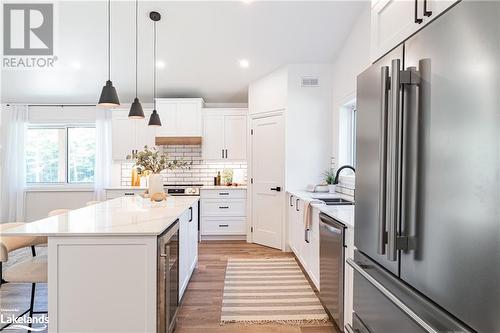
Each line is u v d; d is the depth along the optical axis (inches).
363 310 59.2
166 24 141.6
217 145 210.5
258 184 188.4
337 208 101.0
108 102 106.6
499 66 27.8
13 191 212.5
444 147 35.3
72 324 69.6
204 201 199.6
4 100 216.1
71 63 172.9
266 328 91.1
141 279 70.1
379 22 61.8
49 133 225.8
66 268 69.5
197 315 98.2
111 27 143.3
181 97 217.0
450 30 34.5
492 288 28.6
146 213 96.6
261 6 130.4
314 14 133.4
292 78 171.9
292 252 169.2
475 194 30.6
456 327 33.2
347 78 147.0
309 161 172.2
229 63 173.0
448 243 34.5
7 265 144.3
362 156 59.3
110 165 218.1
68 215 93.2
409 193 41.6
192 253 128.3
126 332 70.1
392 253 43.0
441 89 35.9
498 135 27.9
